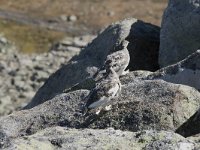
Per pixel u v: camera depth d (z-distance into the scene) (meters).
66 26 103.00
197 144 14.69
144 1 119.69
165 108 17.38
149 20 109.62
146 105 17.62
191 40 23.27
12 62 63.47
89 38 72.94
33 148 15.19
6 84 52.66
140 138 15.16
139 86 18.59
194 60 19.56
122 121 17.55
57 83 25.86
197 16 23.09
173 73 19.78
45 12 112.62
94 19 109.38
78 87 21.84
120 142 15.20
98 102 17.00
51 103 19.80
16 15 108.44
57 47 69.75
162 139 14.87
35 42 90.50
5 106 45.78
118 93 17.47
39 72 55.16
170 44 23.91
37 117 19.44
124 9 115.19
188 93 17.83
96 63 24.92
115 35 25.25
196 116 16.80
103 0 119.31
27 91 50.44
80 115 18.55
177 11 23.86
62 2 118.06
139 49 24.97
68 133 16.48
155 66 24.89
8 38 91.44
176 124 17.06
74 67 25.48
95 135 15.81
